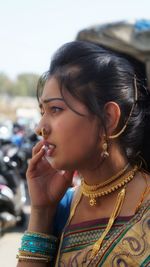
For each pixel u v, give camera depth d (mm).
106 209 1187
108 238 1130
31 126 19719
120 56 1236
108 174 1193
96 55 1186
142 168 1241
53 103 1173
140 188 1173
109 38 6211
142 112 1218
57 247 1280
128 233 1107
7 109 47375
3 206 5602
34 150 1326
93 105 1150
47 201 1298
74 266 1163
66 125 1159
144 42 6074
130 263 1090
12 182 5863
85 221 1201
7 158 6008
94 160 1182
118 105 1167
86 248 1160
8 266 4785
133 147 1216
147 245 1085
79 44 1204
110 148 1184
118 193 1185
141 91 1224
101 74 1167
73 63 1178
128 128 1194
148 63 5992
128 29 6148
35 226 1289
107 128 1163
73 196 1308
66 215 1295
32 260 1266
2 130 11633
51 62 1213
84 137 1157
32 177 1317
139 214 1122
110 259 1108
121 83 1178
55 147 1176
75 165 1179
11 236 5824
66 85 1162
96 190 1201
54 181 1309
